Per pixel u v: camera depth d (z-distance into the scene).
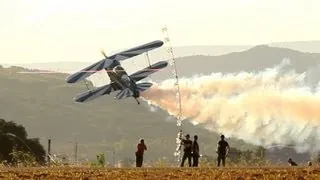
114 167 115.50
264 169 103.75
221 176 93.69
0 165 133.62
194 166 121.50
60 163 131.88
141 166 122.56
